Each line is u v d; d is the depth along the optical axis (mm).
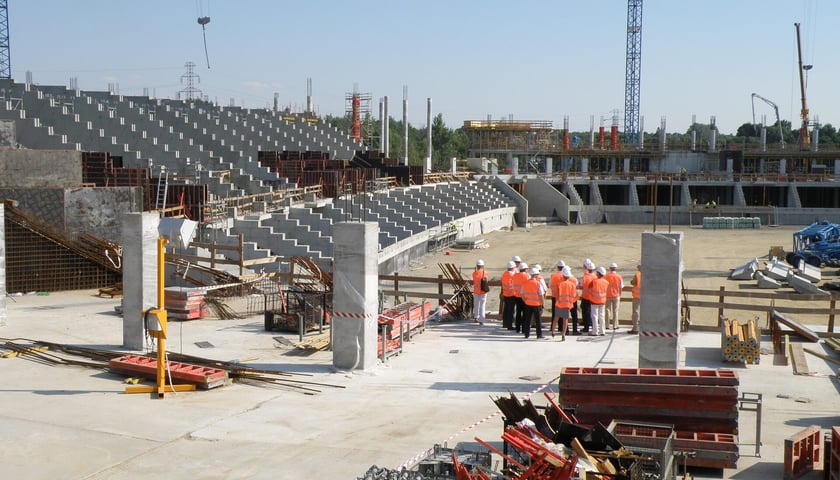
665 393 12758
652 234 16375
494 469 11555
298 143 74062
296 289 23641
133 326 20062
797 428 14406
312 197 48938
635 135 150250
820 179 90312
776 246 59938
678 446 12234
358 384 17375
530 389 16969
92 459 12938
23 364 19016
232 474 12281
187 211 38531
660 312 16391
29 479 12133
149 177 39438
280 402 16047
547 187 85250
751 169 111938
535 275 21844
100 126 51469
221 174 49500
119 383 17438
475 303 24375
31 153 33688
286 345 20953
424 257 53750
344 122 137750
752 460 12844
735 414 12508
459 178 82750
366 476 10695
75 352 19859
